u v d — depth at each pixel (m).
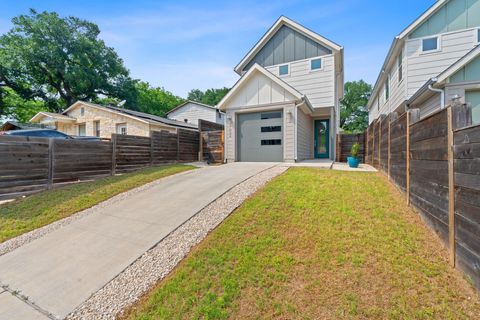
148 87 37.38
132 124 15.44
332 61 12.04
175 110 27.19
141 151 9.77
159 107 36.91
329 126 13.42
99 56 27.19
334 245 3.04
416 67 9.84
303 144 11.44
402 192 4.54
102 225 4.38
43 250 3.63
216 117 25.28
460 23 9.23
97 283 2.84
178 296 2.52
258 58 13.92
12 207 5.41
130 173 8.31
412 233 3.19
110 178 7.64
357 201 4.31
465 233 2.34
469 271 2.26
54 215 4.98
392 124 5.41
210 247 3.30
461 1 9.22
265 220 3.86
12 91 23.84
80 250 3.57
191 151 12.68
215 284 2.62
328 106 12.12
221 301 2.38
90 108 17.09
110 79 29.02
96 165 8.02
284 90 10.04
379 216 3.71
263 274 2.68
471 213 2.24
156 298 2.52
